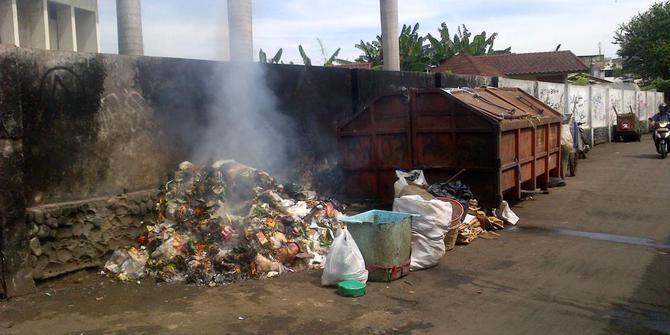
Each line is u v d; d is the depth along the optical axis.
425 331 4.72
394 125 9.02
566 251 7.15
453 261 6.77
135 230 6.56
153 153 6.89
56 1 13.44
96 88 6.22
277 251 6.30
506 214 8.63
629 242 7.58
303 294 5.60
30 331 4.75
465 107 8.38
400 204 6.66
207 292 5.69
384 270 5.95
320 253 6.70
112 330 4.75
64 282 5.89
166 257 6.21
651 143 22.27
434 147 8.73
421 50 34.09
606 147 21.17
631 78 53.78
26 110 5.59
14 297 5.47
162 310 5.20
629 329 4.75
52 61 5.81
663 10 46.44
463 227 7.48
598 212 9.46
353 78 10.32
